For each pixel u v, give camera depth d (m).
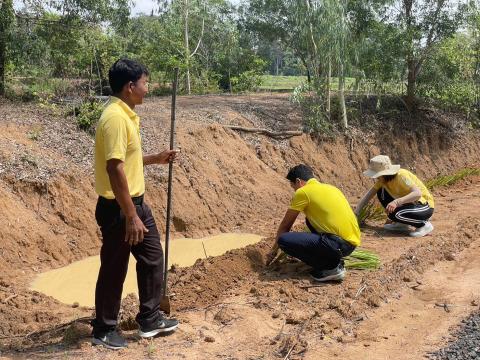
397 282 6.88
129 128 4.67
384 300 6.38
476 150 18.38
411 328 5.68
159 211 9.58
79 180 9.19
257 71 28.25
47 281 7.52
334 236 6.66
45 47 13.02
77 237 8.59
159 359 4.82
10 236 7.79
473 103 19.48
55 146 9.77
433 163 16.67
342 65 14.59
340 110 15.20
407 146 16.31
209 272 6.85
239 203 11.02
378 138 15.73
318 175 13.39
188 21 25.91
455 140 17.89
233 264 7.13
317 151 13.93
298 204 6.81
